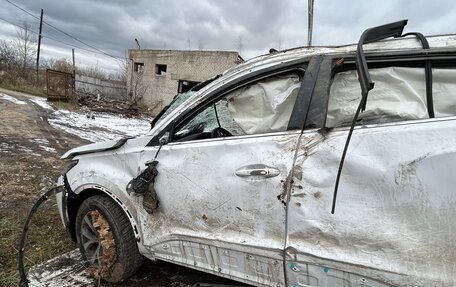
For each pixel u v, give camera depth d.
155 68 26.27
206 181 2.06
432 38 1.75
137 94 26.41
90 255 2.75
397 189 1.55
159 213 2.29
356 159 1.64
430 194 1.49
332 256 1.66
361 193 1.62
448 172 1.46
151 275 2.81
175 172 2.19
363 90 1.43
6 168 5.43
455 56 1.64
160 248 2.32
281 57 2.07
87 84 28.92
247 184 1.90
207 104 2.24
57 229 3.52
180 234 2.19
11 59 32.00
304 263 1.74
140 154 2.40
